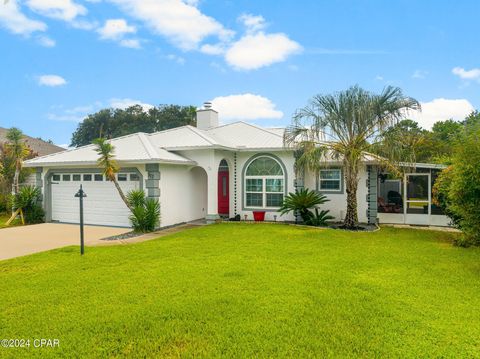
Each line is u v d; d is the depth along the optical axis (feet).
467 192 35.22
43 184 57.52
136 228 46.44
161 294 21.24
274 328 16.65
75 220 55.47
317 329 16.55
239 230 46.01
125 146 54.19
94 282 23.66
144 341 15.61
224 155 56.34
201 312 18.48
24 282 23.77
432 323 17.06
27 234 45.19
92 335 16.22
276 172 56.49
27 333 16.44
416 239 39.88
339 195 54.85
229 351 14.73
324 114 47.03
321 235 42.06
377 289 21.90
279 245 35.81
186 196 55.36
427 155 77.66
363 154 47.37
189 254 31.86
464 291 21.53
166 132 61.16
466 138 35.99
